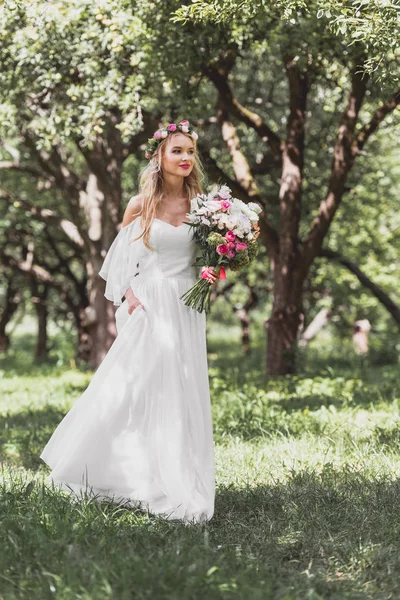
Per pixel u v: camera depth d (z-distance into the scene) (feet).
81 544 14.89
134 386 18.24
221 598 12.54
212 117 56.34
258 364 79.77
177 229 18.51
